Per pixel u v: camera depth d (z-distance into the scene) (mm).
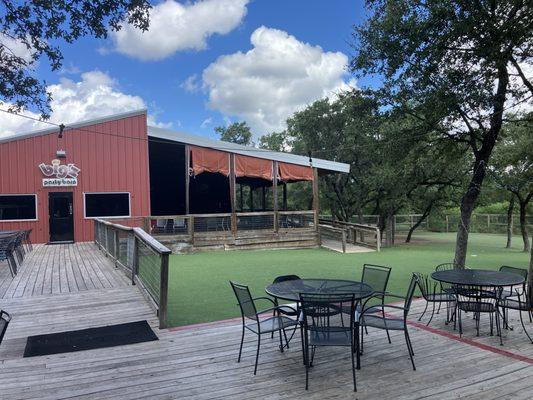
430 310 6098
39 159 14562
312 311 3879
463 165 14289
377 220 22578
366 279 5098
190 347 4555
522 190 15164
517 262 12562
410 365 4027
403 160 9672
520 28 6031
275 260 12219
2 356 4301
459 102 6852
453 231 27891
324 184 23859
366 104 8266
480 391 3463
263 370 3930
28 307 6133
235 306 6551
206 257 12961
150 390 3521
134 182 15664
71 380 3721
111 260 10250
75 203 14961
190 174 14789
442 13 6461
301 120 22484
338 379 3719
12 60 5277
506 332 5039
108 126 15328
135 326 5305
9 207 14273
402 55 7164
